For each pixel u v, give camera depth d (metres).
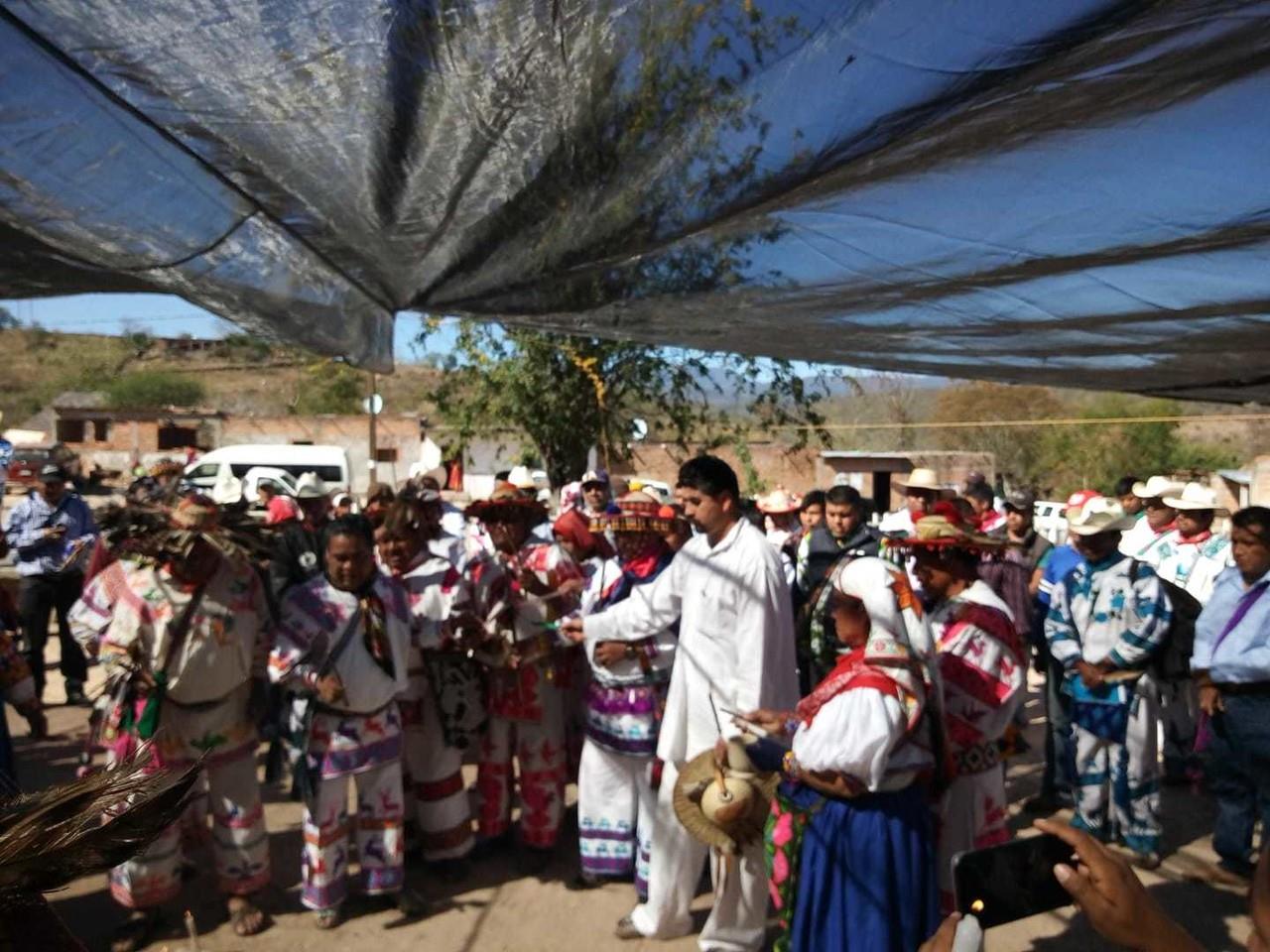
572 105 2.44
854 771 3.21
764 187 2.71
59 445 8.59
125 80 2.46
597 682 4.84
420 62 2.33
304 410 43.09
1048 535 13.05
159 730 4.19
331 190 2.92
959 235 3.01
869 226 2.98
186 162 2.84
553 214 2.98
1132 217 2.82
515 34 2.21
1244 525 4.76
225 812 4.49
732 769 3.90
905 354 4.40
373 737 4.58
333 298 3.72
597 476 7.33
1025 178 2.66
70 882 1.26
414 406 40.56
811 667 5.66
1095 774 5.48
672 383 11.39
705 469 4.13
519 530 5.20
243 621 4.44
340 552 4.43
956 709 3.80
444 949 4.42
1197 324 3.66
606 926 4.63
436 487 8.10
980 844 3.80
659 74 2.31
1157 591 5.30
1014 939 4.63
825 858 3.34
